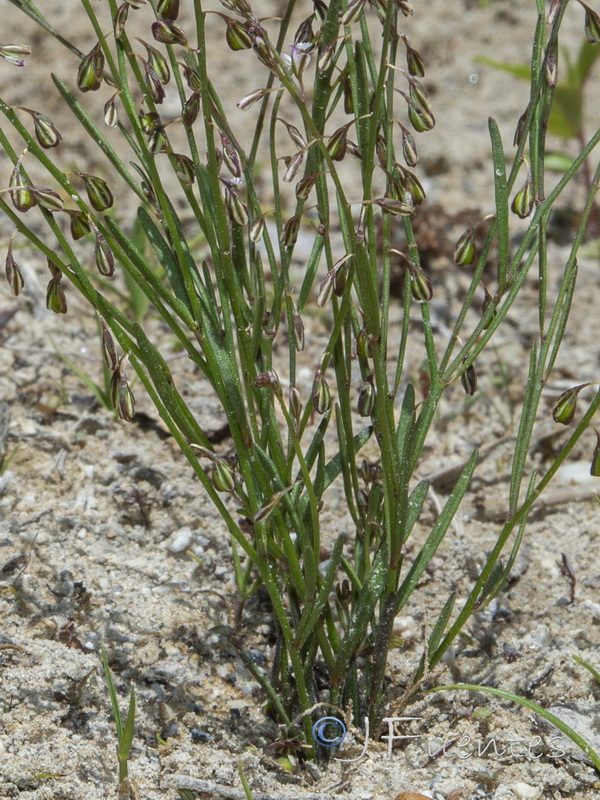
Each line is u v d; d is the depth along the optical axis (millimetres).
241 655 334
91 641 351
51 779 323
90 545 376
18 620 352
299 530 313
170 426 310
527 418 318
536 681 351
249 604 367
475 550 387
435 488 408
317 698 342
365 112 311
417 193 308
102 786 324
